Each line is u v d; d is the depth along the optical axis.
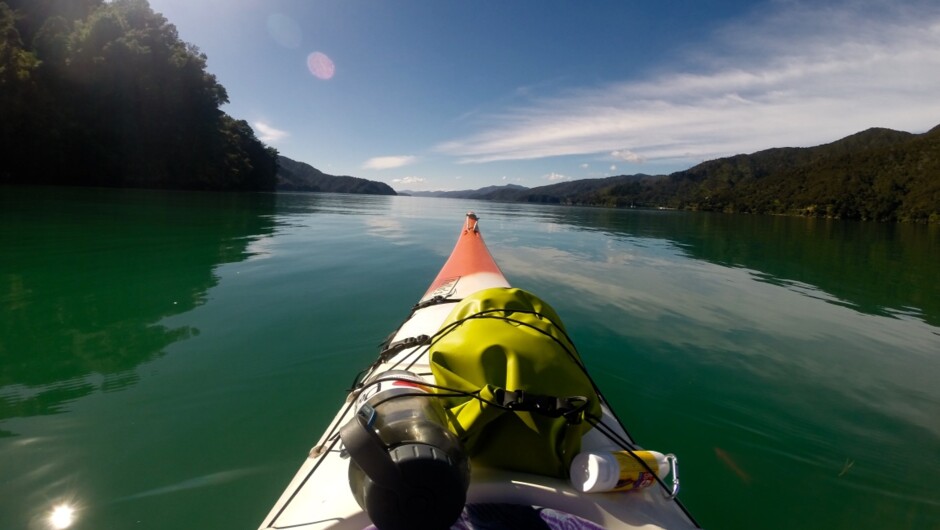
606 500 1.17
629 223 16.92
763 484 2.04
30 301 3.98
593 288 5.40
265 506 1.75
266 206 16.70
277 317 3.82
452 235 9.80
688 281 6.06
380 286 4.93
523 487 1.16
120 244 6.68
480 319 1.46
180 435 2.17
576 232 12.24
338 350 3.18
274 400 2.52
